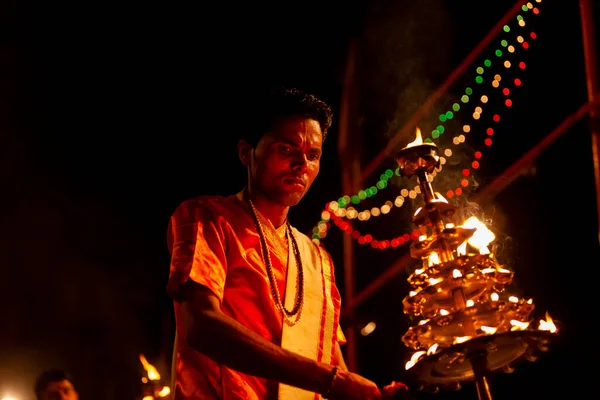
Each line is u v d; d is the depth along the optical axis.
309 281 2.22
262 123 2.20
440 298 1.83
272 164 2.17
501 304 1.73
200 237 1.99
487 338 1.64
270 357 1.76
